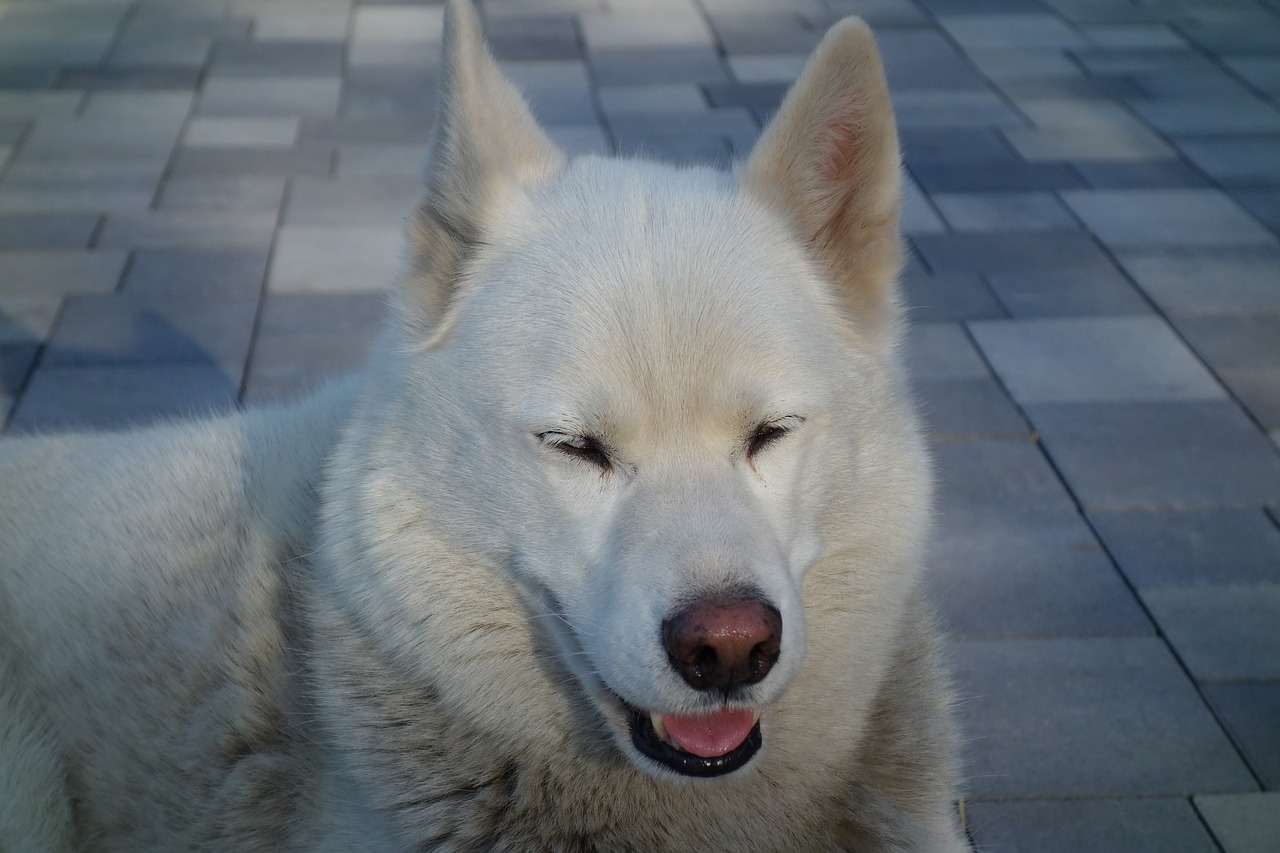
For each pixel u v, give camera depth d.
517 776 1.02
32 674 1.09
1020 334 1.67
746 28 2.70
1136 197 2.05
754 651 0.92
